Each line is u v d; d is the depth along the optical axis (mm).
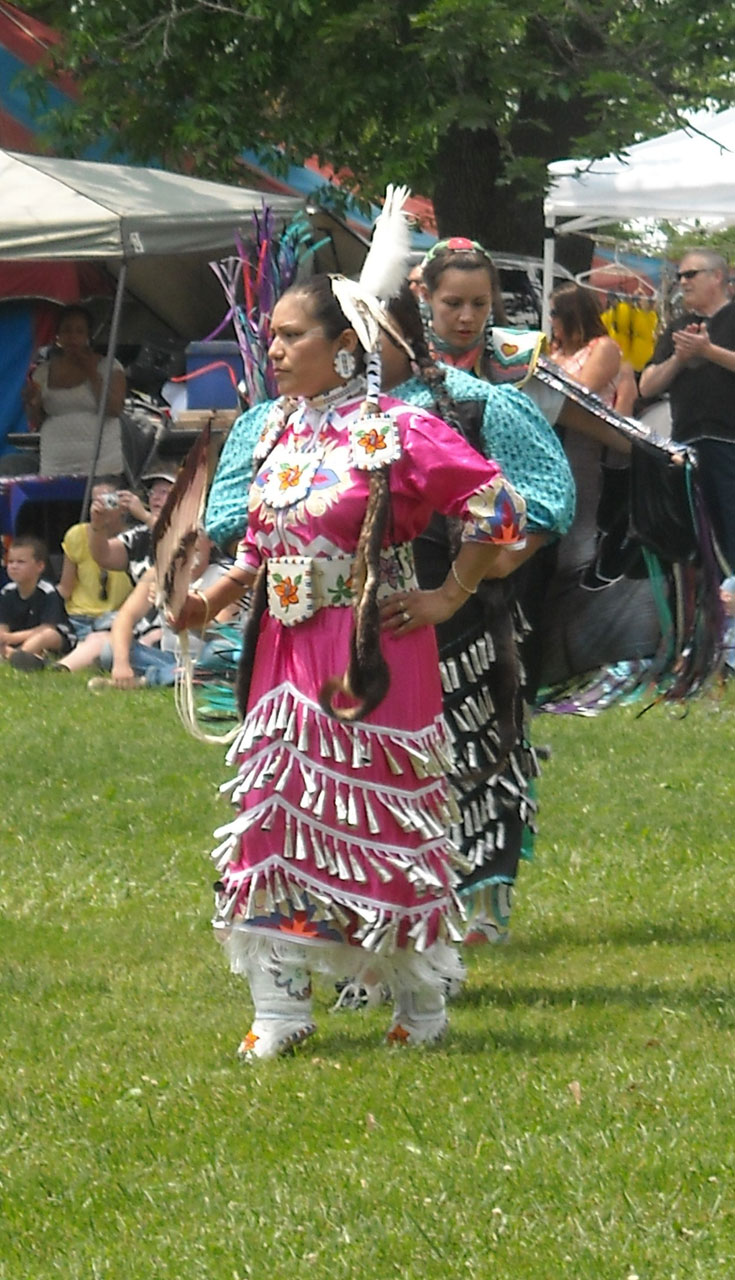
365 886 12500
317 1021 14141
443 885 12797
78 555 33094
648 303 46906
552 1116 11508
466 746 14695
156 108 49156
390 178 45438
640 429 15703
